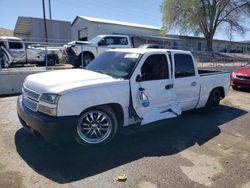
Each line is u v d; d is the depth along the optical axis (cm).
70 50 1428
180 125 604
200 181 368
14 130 518
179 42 4272
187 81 604
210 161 429
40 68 1222
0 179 347
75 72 505
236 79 1134
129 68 494
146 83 504
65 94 399
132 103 481
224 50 4484
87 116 436
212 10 3922
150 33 4059
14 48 1498
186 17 3903
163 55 548
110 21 3825
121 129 525
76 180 353
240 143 513
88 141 442
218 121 649
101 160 412
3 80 890
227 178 379
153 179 365
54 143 406
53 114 395
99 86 437
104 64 541
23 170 371
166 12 3919
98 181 353
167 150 462
